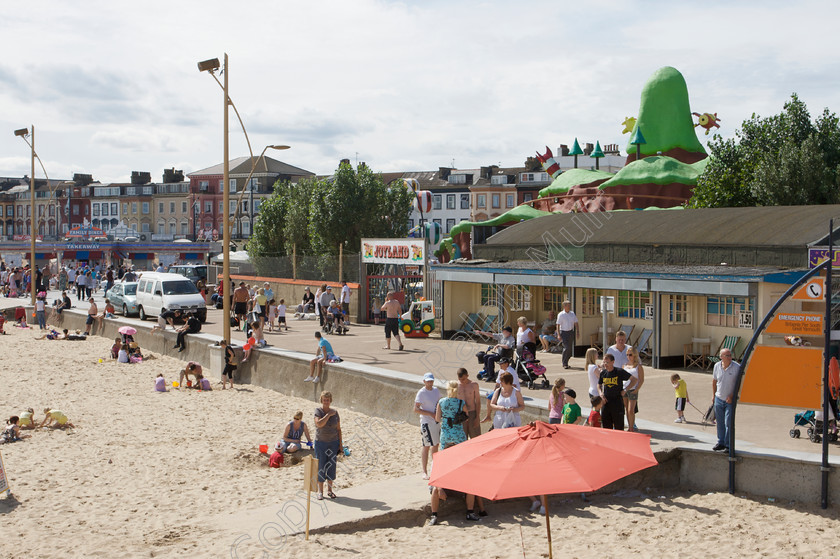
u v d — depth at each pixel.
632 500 12.34
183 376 24.23
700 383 19.09
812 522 11.09
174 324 35.31
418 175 124.06
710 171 38.22
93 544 10.89
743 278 19.17
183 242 90.38
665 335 21.48
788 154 36.44
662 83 44.34
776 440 13.51
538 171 113.94
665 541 10.54
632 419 13.73
